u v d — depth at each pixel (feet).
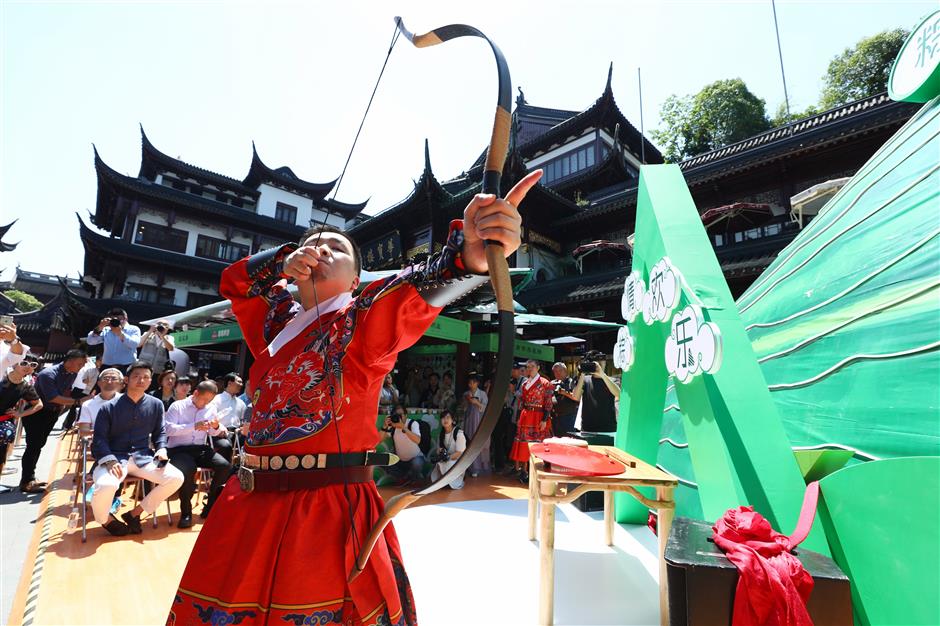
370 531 2.93
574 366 35.88
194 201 76.33
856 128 31.68
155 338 23.95
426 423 18.88
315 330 3.32
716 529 4.72
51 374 15.53
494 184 2.85
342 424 3.08
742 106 60.44
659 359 9.17
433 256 3.02
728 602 4.01
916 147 6.07
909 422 4.56
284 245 4.07
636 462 7.53
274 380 3.20
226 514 3.07
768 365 7.53
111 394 12.99
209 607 2.81
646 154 65.62
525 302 41.04
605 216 45.21
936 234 5.04
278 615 2.64
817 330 6.52
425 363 27.17
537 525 10.24
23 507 13.26
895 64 6.94
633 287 9.67
